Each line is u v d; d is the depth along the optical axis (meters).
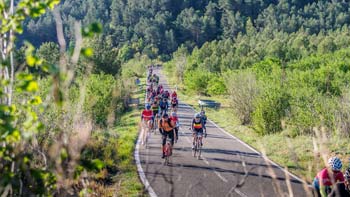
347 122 16.17
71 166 3.20
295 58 67.25
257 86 25.77
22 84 3.15
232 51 81.81
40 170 3.24
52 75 2.91
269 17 162.25
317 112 17.64
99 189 8.15
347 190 6.27
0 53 3.36
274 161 14.05
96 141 10.98
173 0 182.50
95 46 41.81
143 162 13.23
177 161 13.80
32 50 3.12
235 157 14.95
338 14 161.25
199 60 74.50
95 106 14.30
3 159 3.27
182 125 24.98
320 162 11.80
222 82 44.06
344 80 26.02
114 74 41.81
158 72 95.00
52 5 3.41
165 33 152.00
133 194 9.23
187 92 52.16
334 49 73.69
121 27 156.50
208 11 175.25
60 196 3.35
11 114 3.26
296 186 10.62
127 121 24.48
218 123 26.53
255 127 21.55
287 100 20.59
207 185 10.67
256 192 10.09
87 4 167.88
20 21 3.34
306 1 184.25
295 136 18.23
